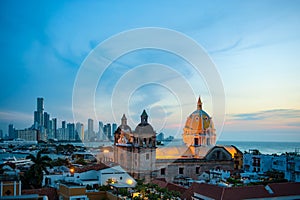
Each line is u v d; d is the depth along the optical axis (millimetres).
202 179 82250
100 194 48500
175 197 53500
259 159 91688
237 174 82500
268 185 48469
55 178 61281
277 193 47250
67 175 62688
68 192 42562
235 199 44656
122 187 53812
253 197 45531
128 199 48969
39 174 56188
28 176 55438
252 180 71250
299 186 49406
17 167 76250
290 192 48062
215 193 46344
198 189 50125
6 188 38250
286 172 80625
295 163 78625
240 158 104062
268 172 80625
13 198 35031
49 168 75438
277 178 76438
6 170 56781
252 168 94375
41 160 57844
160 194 53688
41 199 39250
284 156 83688
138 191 53062
